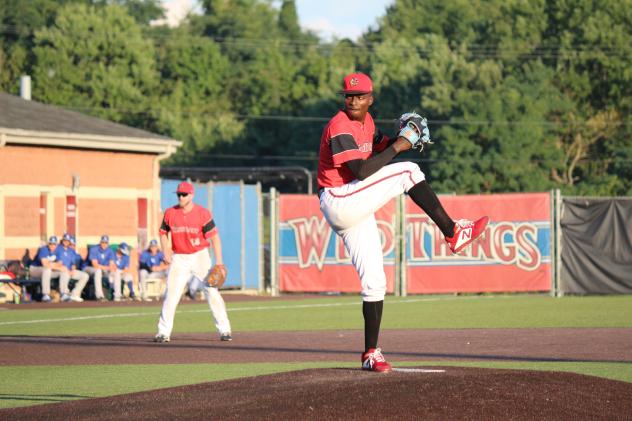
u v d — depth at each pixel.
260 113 165.50
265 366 23.78
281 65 167.62
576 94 145.12
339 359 24.94
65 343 30.23
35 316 41.91
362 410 13.91
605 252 51.94
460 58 144.00
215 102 169.62
